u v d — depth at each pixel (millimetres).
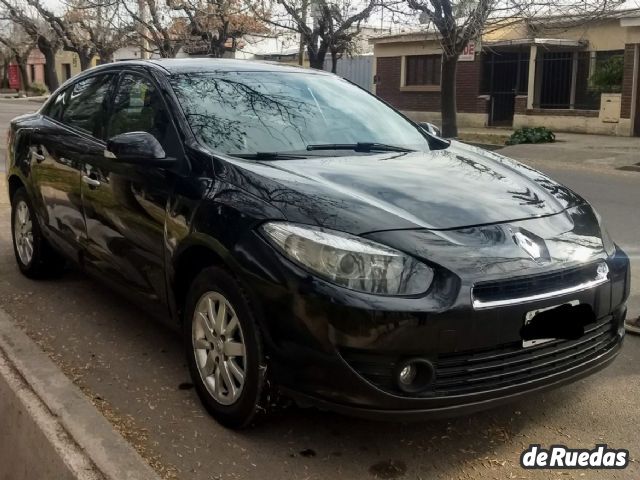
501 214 3336
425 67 26875
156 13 21203
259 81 4539
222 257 3246
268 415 3246
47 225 5203
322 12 18562
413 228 3102
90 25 29344
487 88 25312
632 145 18062
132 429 3391
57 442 3135
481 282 2967
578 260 3258
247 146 3910
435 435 3416
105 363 4125
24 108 32844
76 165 4684
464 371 3002
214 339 3428
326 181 3455
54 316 4844
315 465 3143
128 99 4496
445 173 3787
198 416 3531
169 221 3658
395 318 2867
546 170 14703
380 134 4473
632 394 3834
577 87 23109
